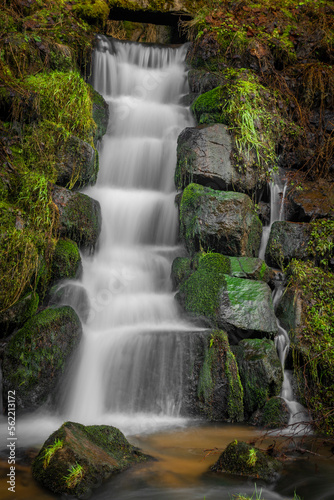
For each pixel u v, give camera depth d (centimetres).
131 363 487
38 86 641
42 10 816
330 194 684
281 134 720
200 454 389
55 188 580
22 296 500
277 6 920
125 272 610
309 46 851
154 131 772
